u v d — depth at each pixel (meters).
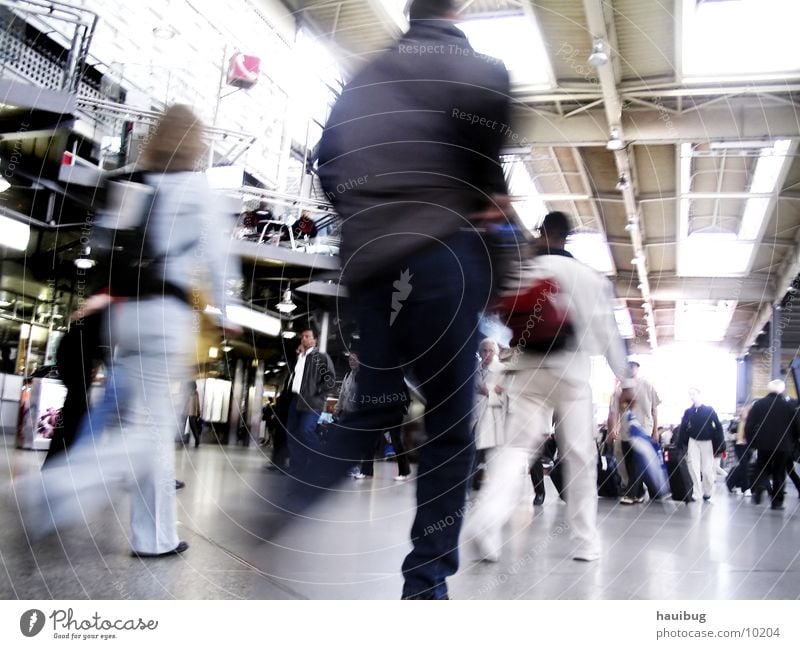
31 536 1.62
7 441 3.49
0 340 3.42
